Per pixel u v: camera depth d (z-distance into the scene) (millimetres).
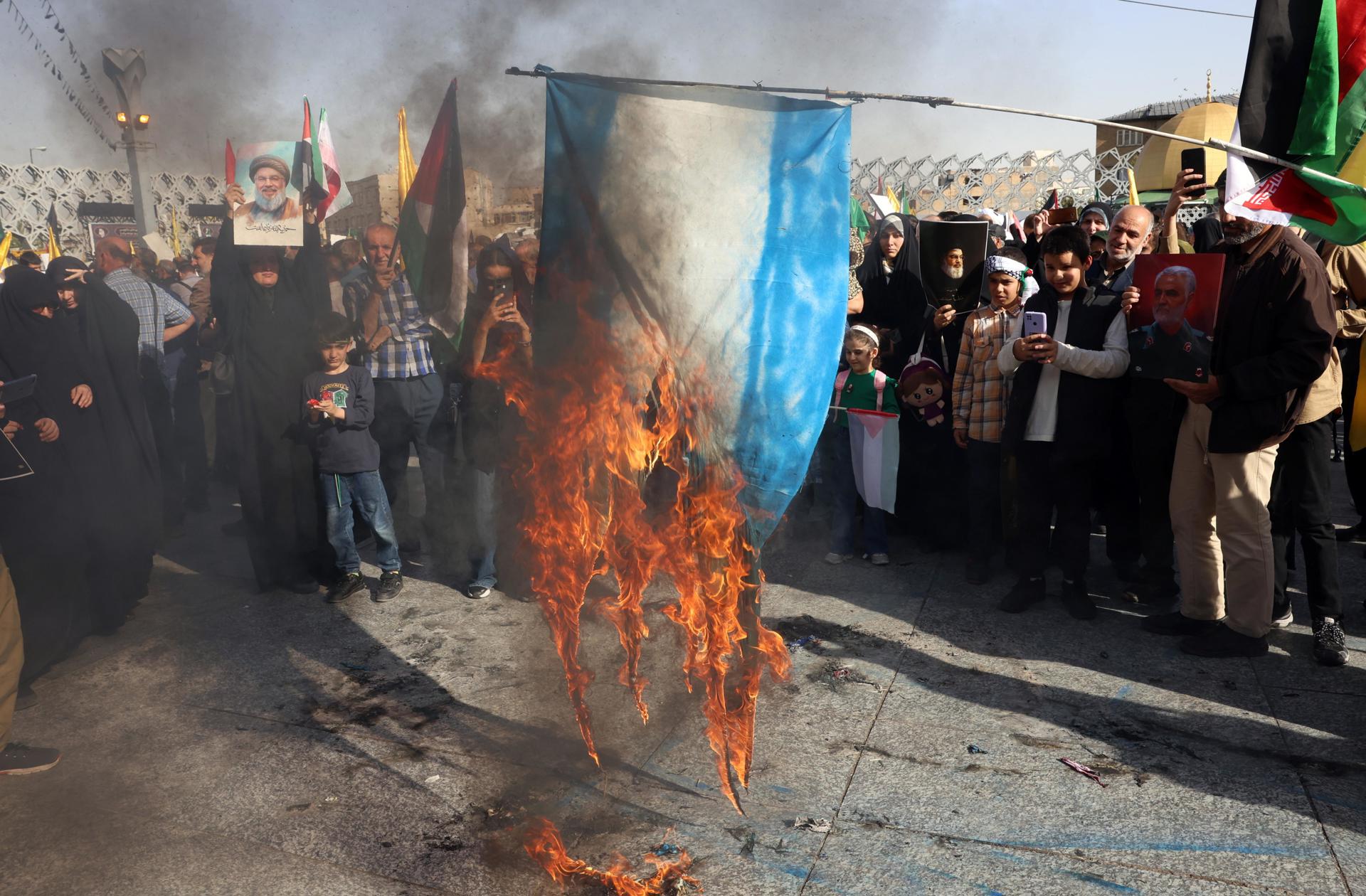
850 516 5305
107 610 4395
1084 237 4340
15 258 6227
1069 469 4301
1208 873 2557
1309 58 3521
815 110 2998
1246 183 3564
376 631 4449
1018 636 4234
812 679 3805
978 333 4805
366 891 2547
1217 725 3373
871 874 2578
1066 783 3018
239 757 3285
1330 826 2748
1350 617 4312
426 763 3221
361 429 4805
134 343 4551
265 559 4992
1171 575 4543
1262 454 3781
